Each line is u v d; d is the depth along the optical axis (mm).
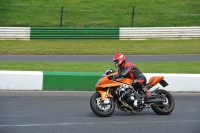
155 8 53406
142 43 42156
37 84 21500
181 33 44438
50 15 50312
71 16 50281
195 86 22219
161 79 15766
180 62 31750
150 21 49656
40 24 47812
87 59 33812
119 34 43656
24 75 21391
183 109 16969
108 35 43531
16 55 35844
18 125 13469
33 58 34031
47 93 20562
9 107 16672
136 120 14617
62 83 21703
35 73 21500
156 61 32781
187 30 44531
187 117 15312
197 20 50469
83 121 14250
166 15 51469
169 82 22062
